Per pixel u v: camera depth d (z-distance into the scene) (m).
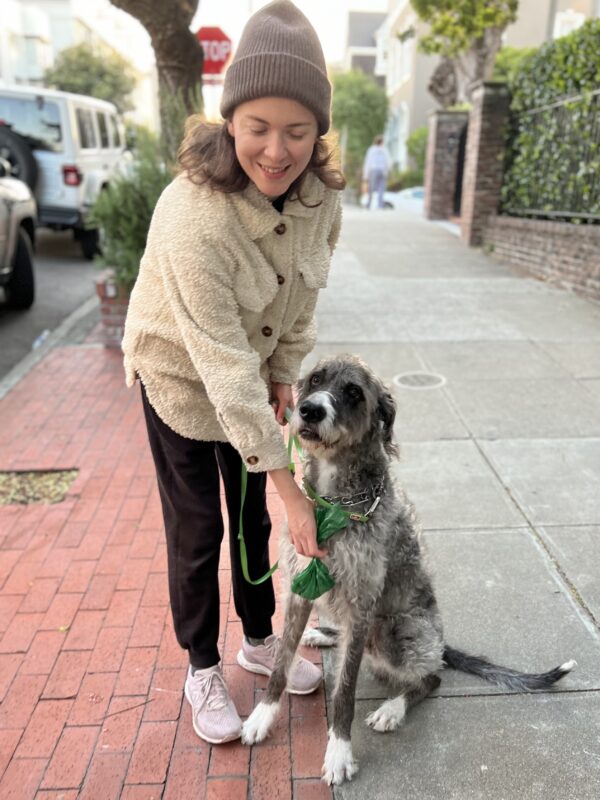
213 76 10.91
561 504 4.02
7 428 5.21
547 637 3.03
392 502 2.53
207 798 2.33
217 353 2.00
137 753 2.50
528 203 10.78
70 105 11.36
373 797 2.32
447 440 4.80
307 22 1.89
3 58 36.75
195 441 2.34
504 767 2.43
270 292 2.13
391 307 8.12
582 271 8.58
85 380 6.16
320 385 2.42
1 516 4.05
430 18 15.59
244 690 2.81
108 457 4.75
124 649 2.99
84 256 12.23
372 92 32.44
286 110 1.84
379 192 20.89
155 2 6.66
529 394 5.56
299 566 2.50
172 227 1.97
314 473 2.51
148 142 7.03
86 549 3.71
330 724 2.63
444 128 16.05
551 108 9.71
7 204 7.86
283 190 2.00
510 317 7.71
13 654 2.97
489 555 3.56
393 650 2.60
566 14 27.16
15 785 2.38
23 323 8.23
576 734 2.55
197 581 2.48
